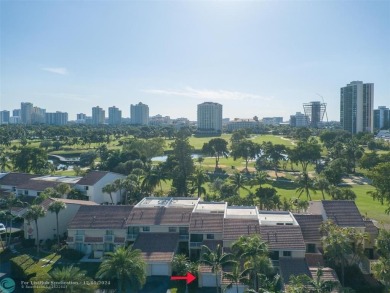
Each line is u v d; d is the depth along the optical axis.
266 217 76.81
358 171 177.12
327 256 66.00
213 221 74.38
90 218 78.38
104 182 112.12
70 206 87.06
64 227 86.12
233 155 185.50
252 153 182.75
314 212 82.81
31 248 79.56
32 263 67.62
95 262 72.44
